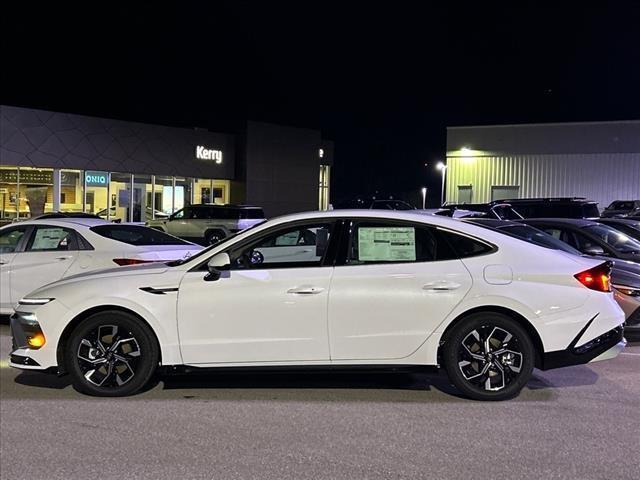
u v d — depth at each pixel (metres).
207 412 5.28
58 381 6.23
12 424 4.98
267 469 4.11
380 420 5.07
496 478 3.97
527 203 19.14
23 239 8.65
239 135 35.28
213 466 4.16
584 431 4.80
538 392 5.84
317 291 5.36
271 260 5.64
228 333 5.43
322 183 43.25
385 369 5.40
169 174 31.86
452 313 5.34
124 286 5.51
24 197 26.41
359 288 5.36
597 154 38.72
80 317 5.57
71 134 27.52
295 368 5.42
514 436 4.70
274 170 36.66
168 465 4.18
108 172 29.31
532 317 5.32
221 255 5.41
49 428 4.89
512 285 5.34
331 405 5.47
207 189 34.69
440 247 5.48
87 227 8.62
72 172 27.92
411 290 5.35
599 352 5.39
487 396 5.46
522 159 40.56
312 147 38.97
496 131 41.12
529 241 5.64
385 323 5.35
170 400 5.61
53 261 8.34
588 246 9.45
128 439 4.65
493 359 5.41
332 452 4.39
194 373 5.55
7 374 6.51
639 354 7.39
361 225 5.56
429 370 5.42
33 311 5.59
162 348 5.46
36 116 26.27
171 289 5.46
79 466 4.16
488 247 5.49
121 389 5.59
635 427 4.89
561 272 5.42
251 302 5.39
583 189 39.09
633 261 8.83
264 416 5.18
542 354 5.39
